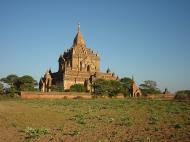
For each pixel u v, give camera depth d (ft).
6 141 83.10
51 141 81.46
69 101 282.15
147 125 110.11
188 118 129.80
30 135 89.40
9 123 113.39
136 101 291.17
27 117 131.85
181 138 82.07
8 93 352.69
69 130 99.14
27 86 400.26
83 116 140.97
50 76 456.86
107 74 458.91
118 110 179.83
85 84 421.18
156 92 484.33
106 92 385.70
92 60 466.70
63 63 467.11
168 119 128.77
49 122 119.24
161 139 81.05
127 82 437.58
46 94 340.39
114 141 79.30
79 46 474.49
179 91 392.06
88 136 87.40
